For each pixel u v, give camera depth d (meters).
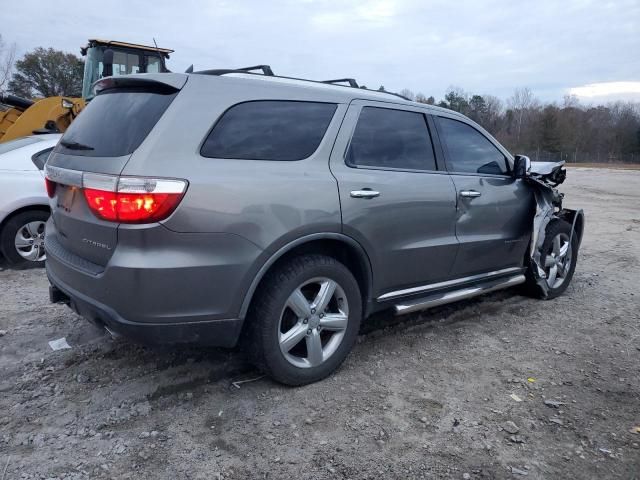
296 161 3.26
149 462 2.65
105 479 2.52
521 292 5.52
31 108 9.13
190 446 2.78
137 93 3.15
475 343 4.20
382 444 2.84
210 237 2.83
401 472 2.63
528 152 70.88
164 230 2.73
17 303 4.84
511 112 83.06
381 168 3.69
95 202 2.81
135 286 2.72
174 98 2.93
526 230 4.95
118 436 2.85
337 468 2.64
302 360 3.40
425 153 4.08
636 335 4.47
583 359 3.97
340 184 3.37
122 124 3.00
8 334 4.11
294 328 3.30
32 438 2.81
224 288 2.92
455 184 4.17
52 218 3.71
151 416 3.04
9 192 5.81
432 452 2.79
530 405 3.27
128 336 2.86
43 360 3.68
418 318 4.72
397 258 3.78
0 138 9.62
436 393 3.39
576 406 3.28
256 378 3.50
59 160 3.29
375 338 4.24
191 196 2.77
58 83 52.75
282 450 2.77
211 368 3.61
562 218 5.59
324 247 3.51
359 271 3.67
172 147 2.80
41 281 5.57
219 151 2.96
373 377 3.58
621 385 3.57
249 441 2.84
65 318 4.46
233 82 3.15
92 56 9.97
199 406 3.16
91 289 2.91
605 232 9.80
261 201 3.00
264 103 3.22
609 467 2.71
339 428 2.97
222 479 2.55
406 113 4.02
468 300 5.29
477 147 4.59
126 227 2.72
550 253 5.34
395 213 3.68
